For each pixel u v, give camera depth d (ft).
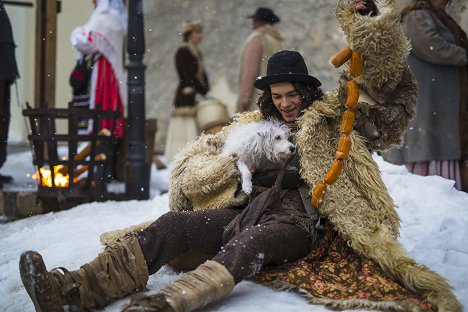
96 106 22.66
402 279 11.04
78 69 27.48
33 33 39.75
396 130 12.58
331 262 11.92
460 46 22.84
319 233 12.23
